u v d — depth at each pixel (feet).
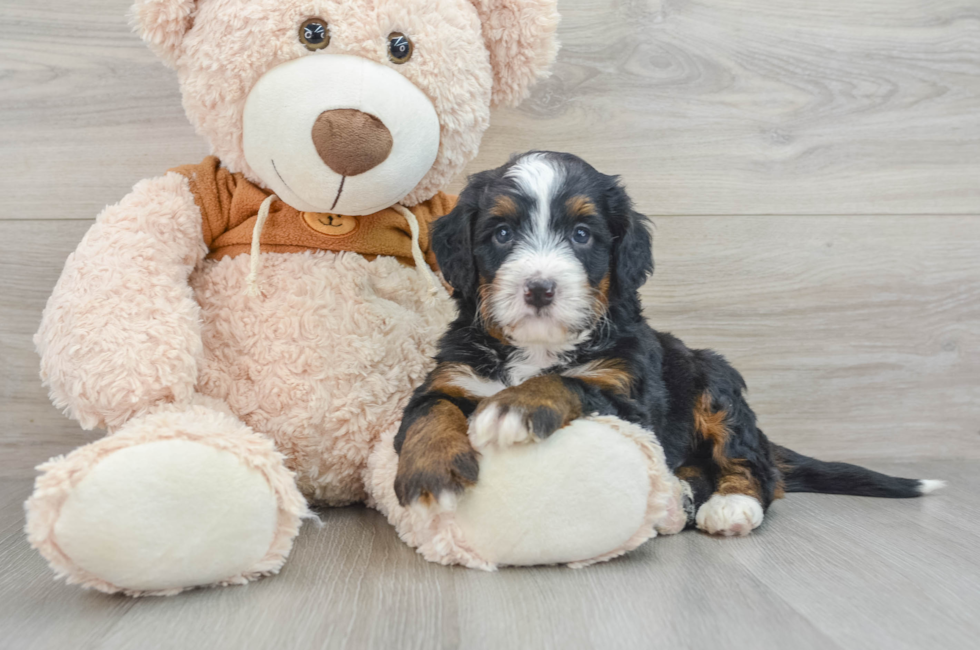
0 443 2.96
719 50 3.10
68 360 2.30
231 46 2.32
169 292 2.39
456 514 2.16
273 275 2.52
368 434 2.51
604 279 2.41
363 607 2.00
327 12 2.31
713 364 2.65
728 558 2.27
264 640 1.89
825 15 3.13
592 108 3.08
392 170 2.38
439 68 2.39
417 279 2.64
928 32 3.16
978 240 3.21
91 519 1.98
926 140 3.18
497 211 2.38
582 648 1.87
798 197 3.15
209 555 2.05
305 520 2.48
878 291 3.19
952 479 2.99
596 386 2.29
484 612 1.99
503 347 2.42
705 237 3.14
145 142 2.96
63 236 2.95
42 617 1.98
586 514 2.15
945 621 1.98
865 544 2.36
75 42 2.93
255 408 2.46
